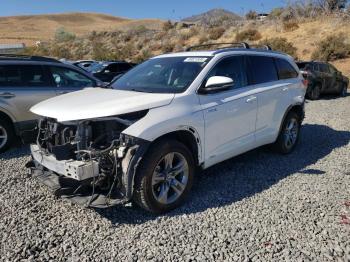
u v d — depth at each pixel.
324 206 4.48
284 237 3.77
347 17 30.14
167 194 4.30
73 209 4.39
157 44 38.22
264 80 5.93
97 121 4.02
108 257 3.44
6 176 5.41
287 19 35.06
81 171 3.77
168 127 4.16
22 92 6.88
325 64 16.23
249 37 32.16
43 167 4.56
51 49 47.84
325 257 3.44
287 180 5.36
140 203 4.13
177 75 4.96
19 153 6.68
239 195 4.82
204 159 4.75
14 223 4.04
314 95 15.25
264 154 6.64
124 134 3.90
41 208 4.41
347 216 4.23
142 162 4.01
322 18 32.38
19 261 3.37
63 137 4.21
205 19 41.84
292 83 6.54
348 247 3.59
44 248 3.58
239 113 5.20
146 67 5.59
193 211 4.36
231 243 3.67
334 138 8.02
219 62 5.14
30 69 7.11
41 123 4.62
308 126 9.33
